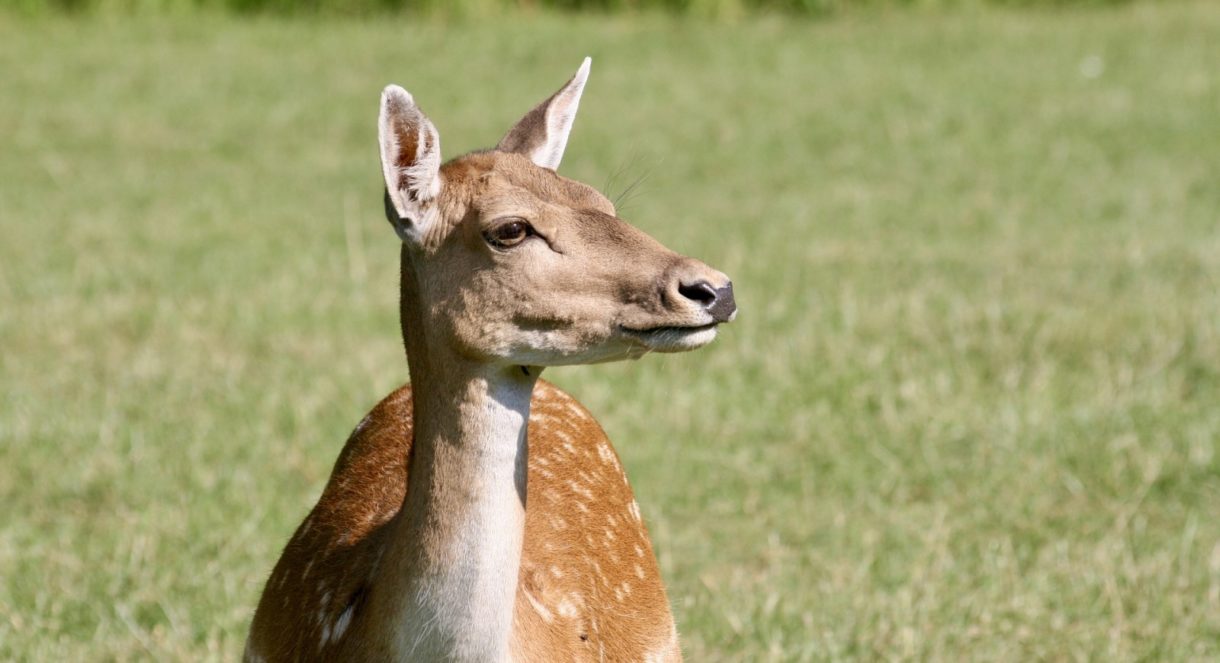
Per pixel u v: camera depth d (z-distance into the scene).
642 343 6.74
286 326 17.36
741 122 29.42
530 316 6.74
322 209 23.64
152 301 18.28
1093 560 11.87
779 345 16.38
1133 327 16.78
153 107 30.58
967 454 14.01
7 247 20.80
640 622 8.55
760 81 32.84
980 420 14.47
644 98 31.38
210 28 37.72
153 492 13.09
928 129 28.59
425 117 6.79
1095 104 30.11
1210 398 14.92
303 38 36.94
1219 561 11.73
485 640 6.74
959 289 18.47
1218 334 16.36
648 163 26.38
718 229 21.97
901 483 13.54
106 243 21.12
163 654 10.50
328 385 15.37
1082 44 35.66
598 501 8.66
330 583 7.70
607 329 6.74
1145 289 18.28
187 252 20.72
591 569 8.10
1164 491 13.25
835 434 14.34
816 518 12.98
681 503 13.12
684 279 6.64
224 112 30.41
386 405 9.09
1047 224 21.98
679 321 6.64
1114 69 33.12
